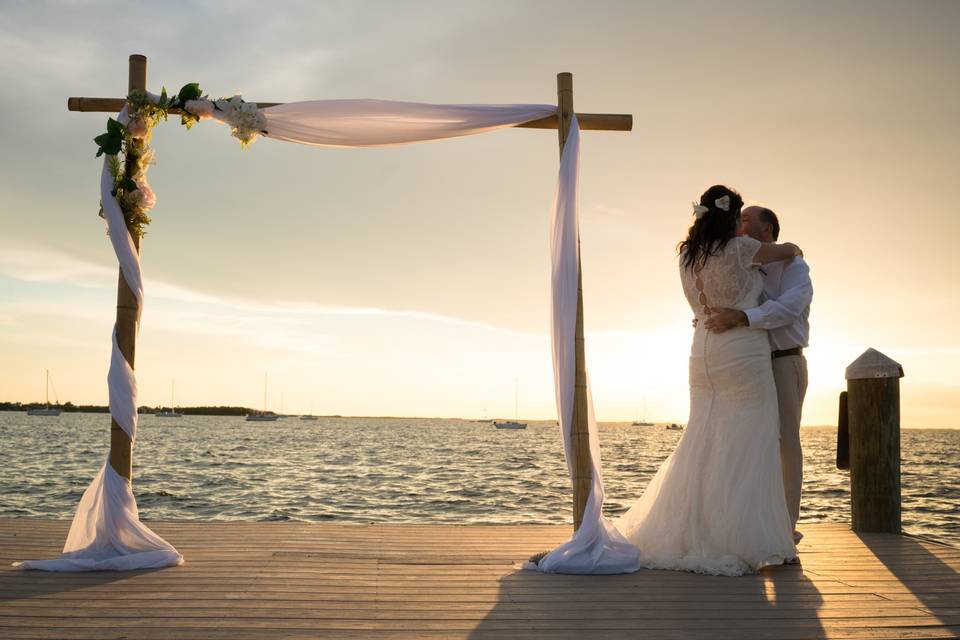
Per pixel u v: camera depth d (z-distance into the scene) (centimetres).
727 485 378
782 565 383
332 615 277
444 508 1144
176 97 417
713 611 292
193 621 267
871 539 464
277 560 376
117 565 355
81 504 378
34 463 2191
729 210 400
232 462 2495
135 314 398
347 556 389
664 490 398
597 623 272
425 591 318
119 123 402
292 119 428
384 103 428
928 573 367
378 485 1584
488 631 260
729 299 394
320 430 8375
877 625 274
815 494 1355
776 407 393
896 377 495
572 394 403
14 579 334
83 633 250
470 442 4897
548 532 473
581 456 399
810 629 268
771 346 417
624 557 372
